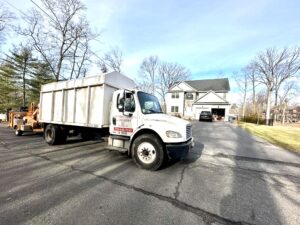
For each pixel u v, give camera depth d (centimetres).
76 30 2322
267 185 436
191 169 536
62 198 338
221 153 753
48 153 673
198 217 291
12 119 1230
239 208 323
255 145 960
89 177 447
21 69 2597
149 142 516
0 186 383
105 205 317
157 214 295
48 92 855
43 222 263
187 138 530
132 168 525
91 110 673
